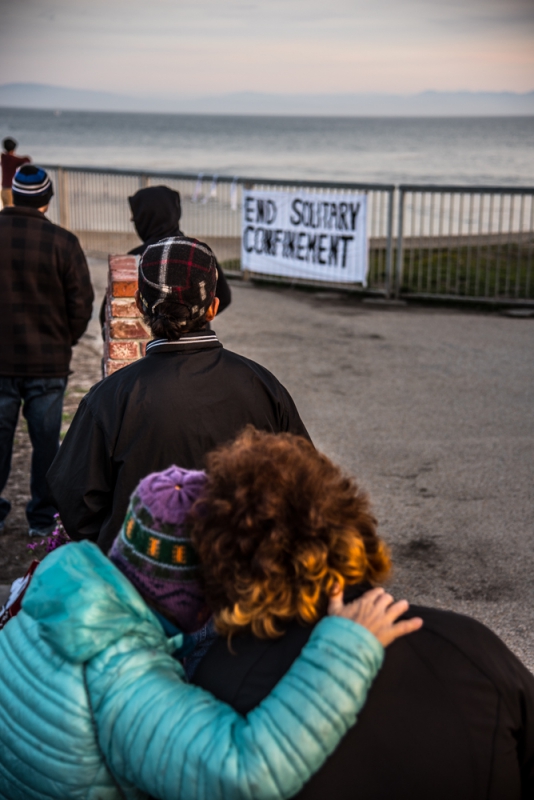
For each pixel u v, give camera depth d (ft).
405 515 15.30
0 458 14.56
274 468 4.18
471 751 3.77
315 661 3.74
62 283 13.99
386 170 182.70
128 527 4.56
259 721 3.68
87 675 4.00
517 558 13.64
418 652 3.99
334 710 3.60
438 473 17.34
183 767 3.70
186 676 4.78
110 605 4.06
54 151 273.95
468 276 37.99
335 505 4.18
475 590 12.57
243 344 28.40
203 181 42.47
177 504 4.43
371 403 22.12
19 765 4.11
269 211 40.50
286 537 3.99
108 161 213.05
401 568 13.26
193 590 4.48
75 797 4.04
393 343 29.01
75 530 7.11
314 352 27.53
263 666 4.05
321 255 38.65
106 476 6.96
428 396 22.77
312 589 4.00
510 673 4.02
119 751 3.88
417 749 3.75
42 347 14.05
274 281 41.34
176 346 7.04
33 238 13.69
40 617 4.03
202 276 6.97
